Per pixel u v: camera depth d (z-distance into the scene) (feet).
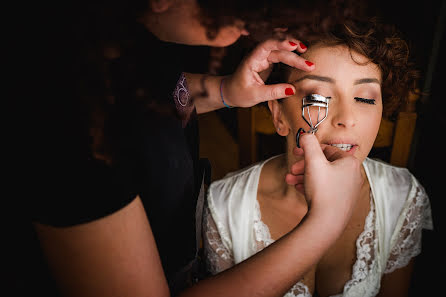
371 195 3.34
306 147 1.90
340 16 1.72
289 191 3.23
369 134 2.83
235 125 7.62
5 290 1.80
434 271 4.67
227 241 3.41
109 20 1.36
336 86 2.70
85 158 1.35
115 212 1.42
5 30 1.27
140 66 1.74
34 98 1.29
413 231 3.37
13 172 1.34
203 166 2.97
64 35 1.29
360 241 3.24
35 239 1.64
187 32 1.75
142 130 1.89
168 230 2.25
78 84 1.33
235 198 3.46
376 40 2.65
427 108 4.23
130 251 1.50
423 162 4.69
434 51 3.95
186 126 2.57
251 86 2.81
